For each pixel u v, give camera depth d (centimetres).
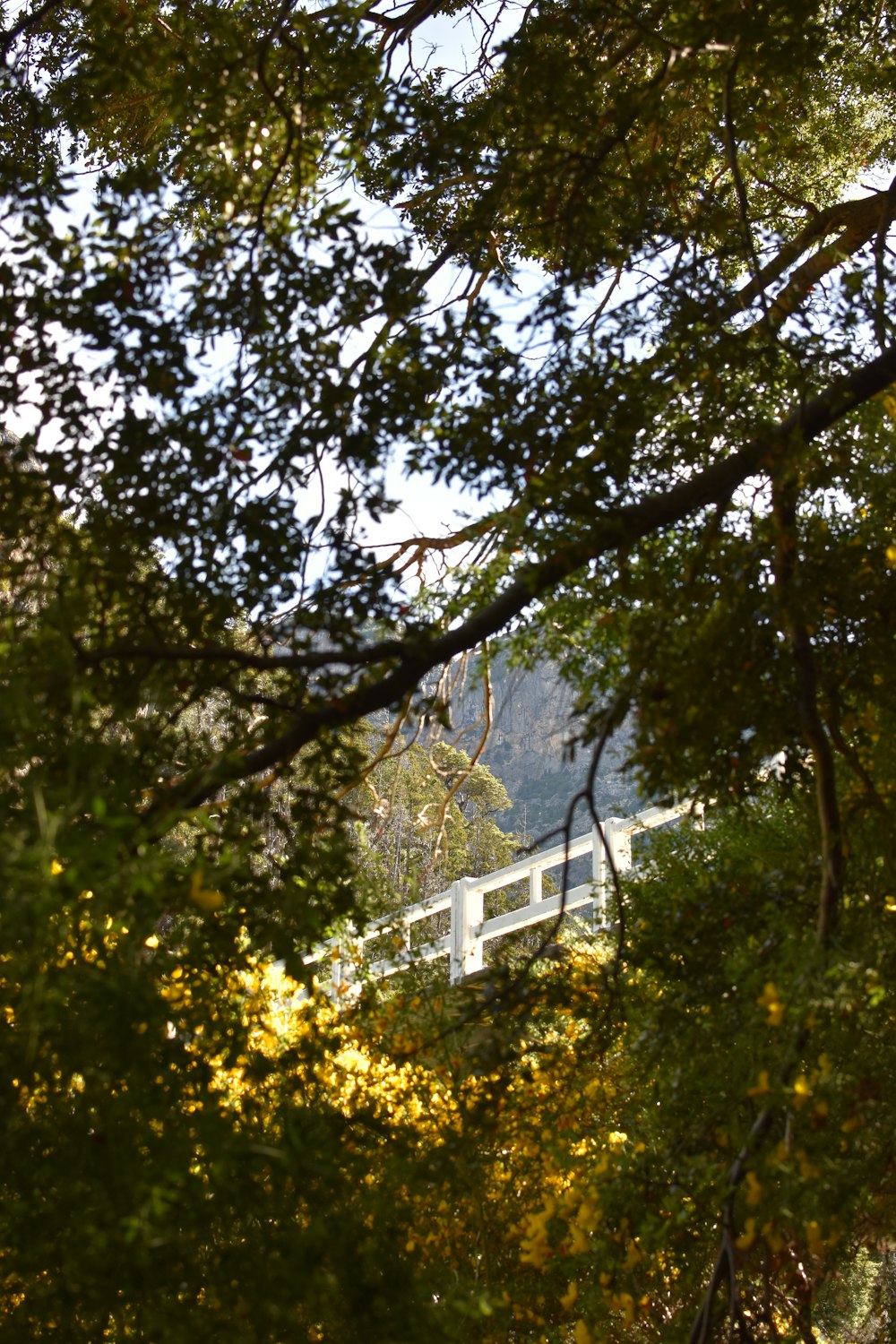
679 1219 226
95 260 203
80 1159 171
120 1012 148
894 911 228
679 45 239
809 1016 195
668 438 234
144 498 201
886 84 447
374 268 212
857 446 238
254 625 217
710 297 232
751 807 294
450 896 705
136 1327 199
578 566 216
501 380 219
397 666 221
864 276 230
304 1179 194
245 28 251
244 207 226
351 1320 200
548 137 269
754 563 219
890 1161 225
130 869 132
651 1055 251
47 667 170
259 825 208
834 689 228
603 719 207
